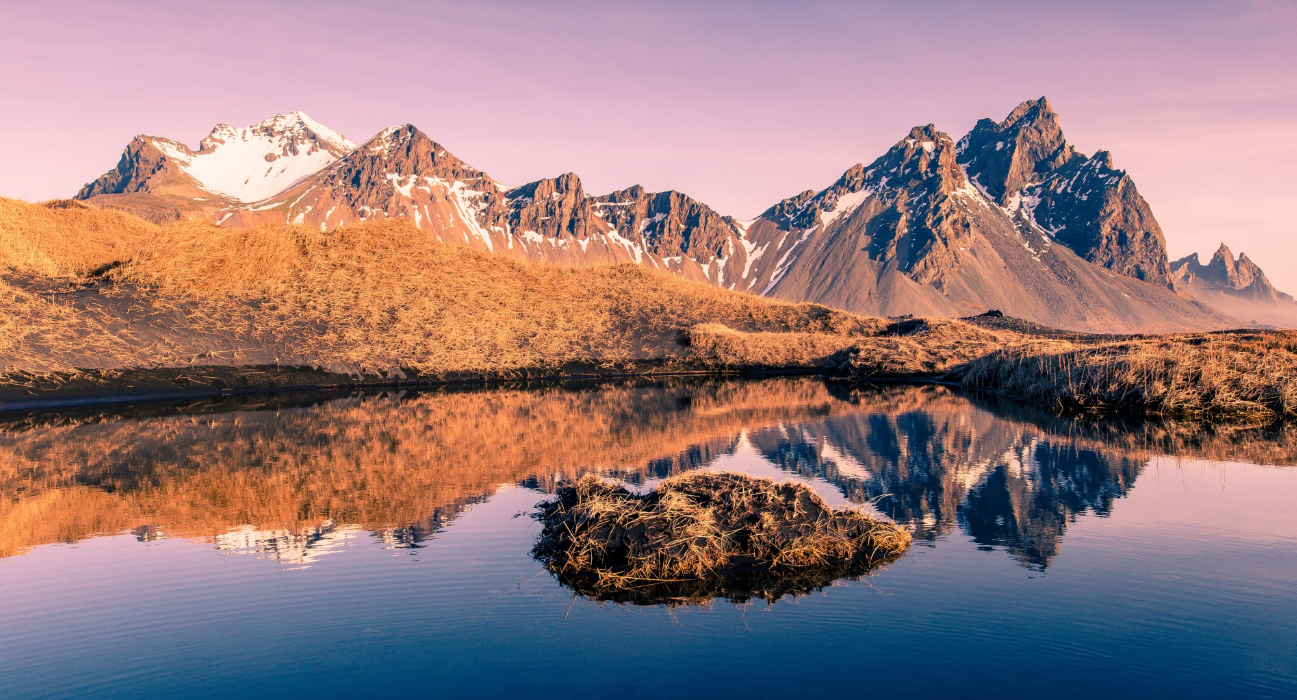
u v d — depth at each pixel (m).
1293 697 7.52
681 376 48.47
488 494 16.09
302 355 39.94
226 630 9.52
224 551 12.55
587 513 12.70
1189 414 27.70
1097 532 12.93
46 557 12.29
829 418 27.45
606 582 11.04
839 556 11.82
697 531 11.86
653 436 23.36
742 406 31.64
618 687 7.90
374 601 10.40
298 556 12.24
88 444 22.45
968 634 9.11
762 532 12.09
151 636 9.36
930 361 47.50
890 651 8.68
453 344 44.50
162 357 35.97
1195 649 8.63
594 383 43.41
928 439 22.50
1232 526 13.17
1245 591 10.27
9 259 40.62
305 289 44.69
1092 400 30.02
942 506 14.72
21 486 17.14
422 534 13.35
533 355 46.78
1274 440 22.20
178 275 41.50
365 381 40.19
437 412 29.77
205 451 21.30
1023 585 10.60
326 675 8.28
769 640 9.07
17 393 31.08
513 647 8.96
